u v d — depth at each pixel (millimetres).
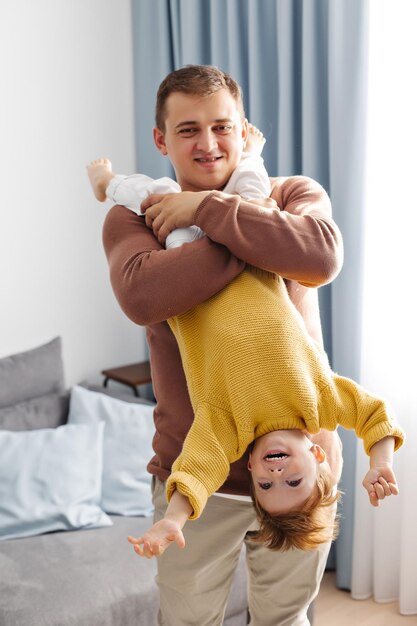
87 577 2229
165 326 1448
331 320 2773
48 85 3133
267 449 1286
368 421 1308
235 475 1425
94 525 2512
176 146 1435
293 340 1294
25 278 3160
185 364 1354
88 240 3324
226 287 1341
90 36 3230
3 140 3039
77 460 2617
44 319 3232
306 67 2623
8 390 2902
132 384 3236
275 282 1361
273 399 1273
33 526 2475
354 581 2762
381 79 2520
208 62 3102
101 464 2658
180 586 1541
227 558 1560
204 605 1570
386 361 2623
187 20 3045
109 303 3426
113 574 2246
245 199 1425
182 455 1253
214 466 1240
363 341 2666
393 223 2561
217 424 1281
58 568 2273
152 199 1426
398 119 2498
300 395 1271
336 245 1341
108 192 1521
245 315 1295
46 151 3158
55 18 3119
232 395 1274
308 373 1293
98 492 2596
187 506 1205
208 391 1303
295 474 1284
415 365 2541
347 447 2725
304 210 1408
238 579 2354
